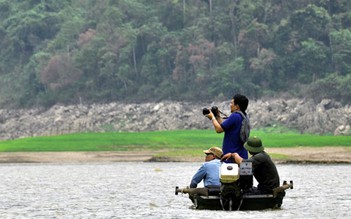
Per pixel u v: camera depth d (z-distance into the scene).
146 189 107.62
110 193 100.25
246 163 65.12
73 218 69.75
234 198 66.81
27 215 72.69
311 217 67.38
